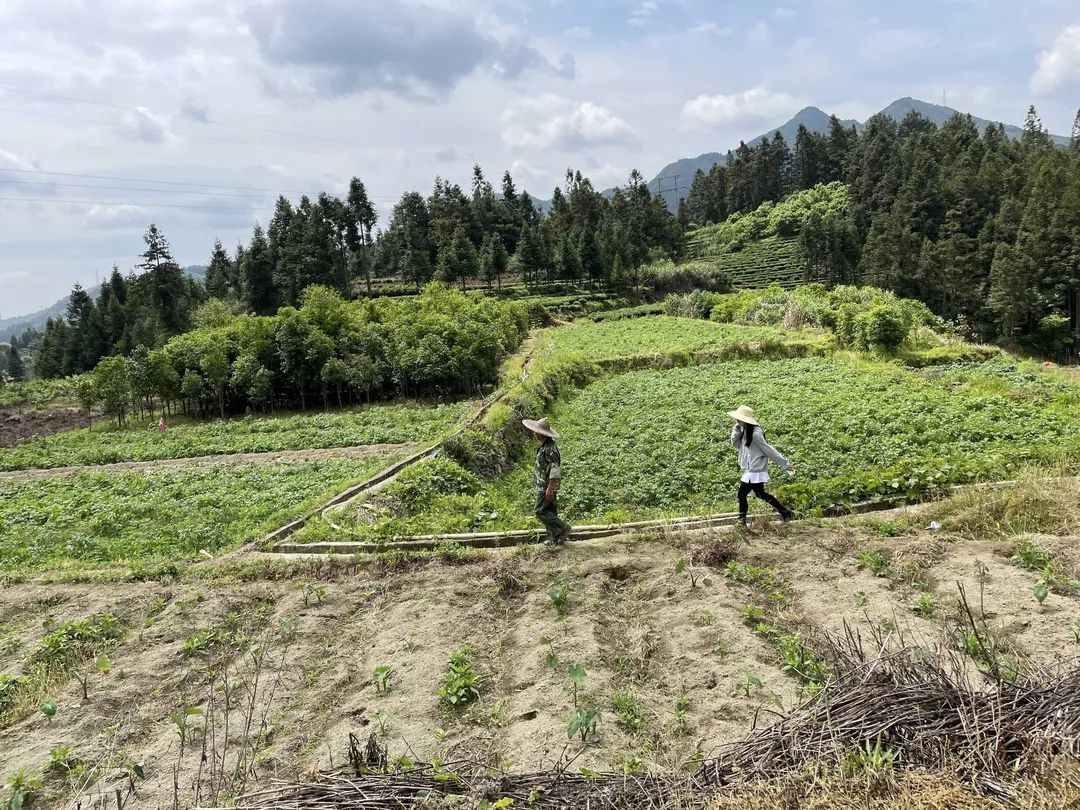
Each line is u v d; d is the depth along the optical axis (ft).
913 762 14.28
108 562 44.01
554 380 93.20
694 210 531.50
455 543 38.09
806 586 28.60
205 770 19.54
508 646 26.02
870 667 16.97
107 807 18.10
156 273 262.47
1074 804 12.32
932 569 29.09
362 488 55.21
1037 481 37.50
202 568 37.78
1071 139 384.88
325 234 264.93
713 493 49.03
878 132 418.51
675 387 90.63
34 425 139.03
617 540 35.86
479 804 14.74
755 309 169.07
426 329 126.11
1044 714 14.80
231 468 77.10
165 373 124.36
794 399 73.92
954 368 88.63
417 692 22.65
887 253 257.14
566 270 290.76
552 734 19.29
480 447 61.05
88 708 23.77
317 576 35.65
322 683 24.49
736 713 19.76
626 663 23.63
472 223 352.49
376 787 15.80
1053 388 71.72
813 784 13.94
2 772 20.39
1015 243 230.89
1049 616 23.47
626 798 14.96
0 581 38.52
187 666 26.68
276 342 127.03
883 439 55.67
